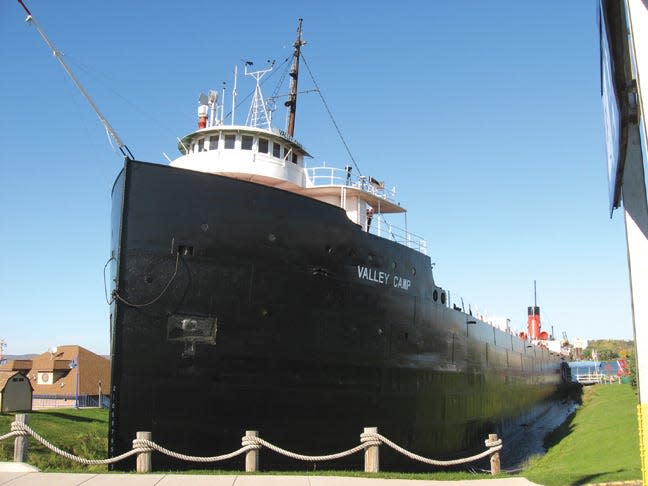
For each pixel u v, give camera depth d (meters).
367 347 17.09
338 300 16.31
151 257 13.71
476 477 12.65
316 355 15.66
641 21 6.58
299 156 21.02
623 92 8.02
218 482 10.66
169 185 14.10
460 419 23.38
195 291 13.99
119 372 13.21
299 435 15.25
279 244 15.20
